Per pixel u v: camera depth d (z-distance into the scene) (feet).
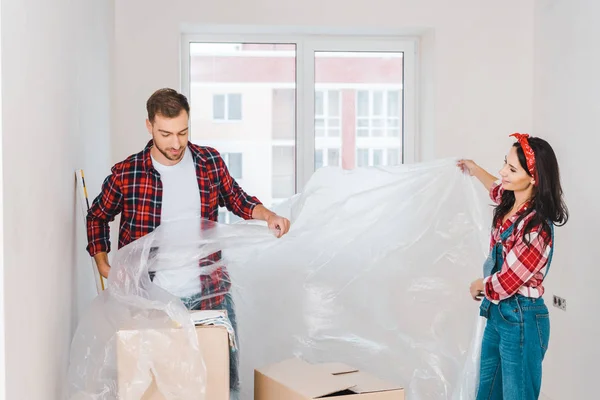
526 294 9.37
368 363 10.73
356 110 16.22
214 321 8.07
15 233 6.62
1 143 6.16
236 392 9.39
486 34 15.26
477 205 10.91
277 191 16.14
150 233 8.98
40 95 7.70
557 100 14.06
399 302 10.89
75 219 9.91
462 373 10.38
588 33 12.70
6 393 6.30
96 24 11.85
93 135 11.44
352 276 10.91
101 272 9.23
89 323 8.18
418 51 16.19
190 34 15.62
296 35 15.87
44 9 7.93
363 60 16.16
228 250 9.80
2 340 6.23
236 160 16.03
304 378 8.19
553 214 9.20
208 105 15.85
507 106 15.35
